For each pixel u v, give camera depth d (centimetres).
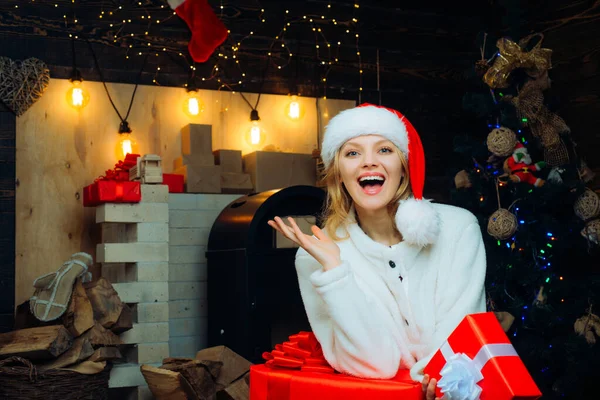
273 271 404
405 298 177
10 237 447
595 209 407
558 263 448
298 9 543
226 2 522
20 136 457
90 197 415
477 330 154
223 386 360
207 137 485
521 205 427
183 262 462
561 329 418
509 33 447
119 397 413
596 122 481
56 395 334
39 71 461
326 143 184
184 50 505
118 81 487
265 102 526
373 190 177
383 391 158
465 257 177
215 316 435
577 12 499
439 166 575
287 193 412
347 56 555
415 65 576
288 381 177
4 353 329
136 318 399
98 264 467
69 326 356
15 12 468
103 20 487
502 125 433
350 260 184
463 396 147
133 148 478
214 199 471
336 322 165
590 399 421
